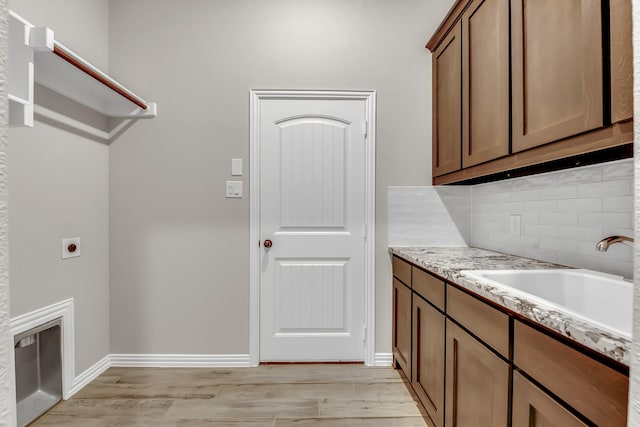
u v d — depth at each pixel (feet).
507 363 3.27
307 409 6.05
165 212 7.65
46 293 5.91
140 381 7.03
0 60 1.07
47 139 5.90
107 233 7.58
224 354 7.71
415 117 7.73
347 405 6.17
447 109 6.70
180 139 7.63
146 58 7.61
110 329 7.64
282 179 7.75
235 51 7.66
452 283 4.62
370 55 7.73
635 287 1.19
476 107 5.46
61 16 6.20
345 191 7.78
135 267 7.65
